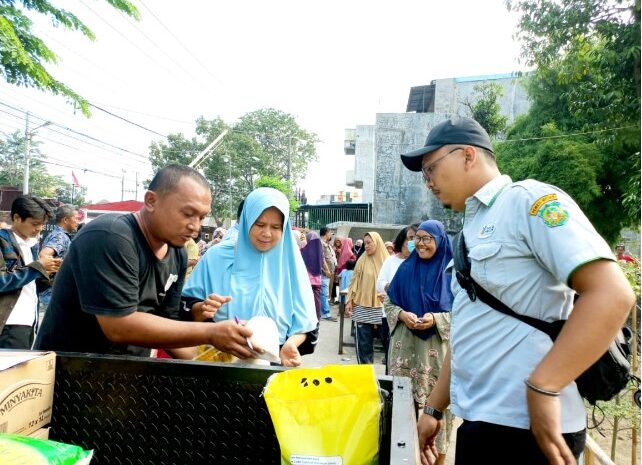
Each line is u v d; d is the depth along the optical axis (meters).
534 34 9.30
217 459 1.42
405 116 20.95
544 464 1.45
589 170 11.95
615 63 8.46
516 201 1.50
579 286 1.30
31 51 5.61
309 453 1.17
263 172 35.66
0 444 1.05
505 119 18.86
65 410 1.45
